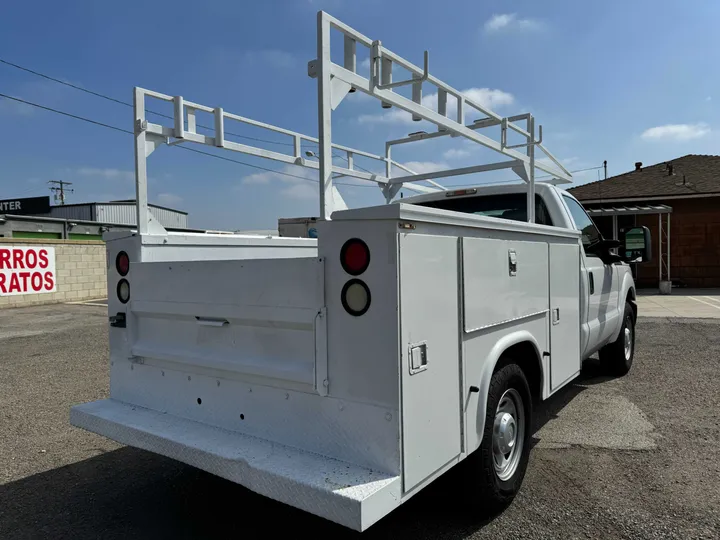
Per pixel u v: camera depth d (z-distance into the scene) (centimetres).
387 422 195
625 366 585
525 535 268
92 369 678
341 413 208
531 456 370
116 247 304
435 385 214
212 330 255
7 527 288
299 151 405
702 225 1823
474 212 465
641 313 1158
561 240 363
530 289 309
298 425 224
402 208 190
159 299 276
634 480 329
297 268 215
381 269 194
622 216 1888
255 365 232
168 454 241
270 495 200
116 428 267
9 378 633
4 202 3466
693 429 418
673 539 262
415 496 309
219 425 256
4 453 398
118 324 302
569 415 459
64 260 1677
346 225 202
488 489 265
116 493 329
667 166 2127
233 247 373
